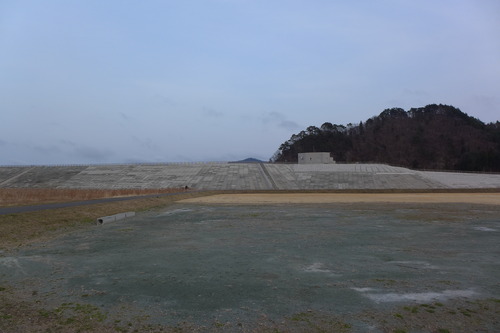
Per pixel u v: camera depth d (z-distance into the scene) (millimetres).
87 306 6535
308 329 5488
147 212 24828
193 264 9742
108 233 15414
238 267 9406
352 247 12094
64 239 13914
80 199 31156
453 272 8906
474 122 129500
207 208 27391
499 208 26156
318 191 51094
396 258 10461
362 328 5527
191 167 68812
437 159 109938
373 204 30078
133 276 8570
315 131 132625
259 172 65188
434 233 15047
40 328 5535
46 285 7875
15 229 14531
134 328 5555
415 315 6066
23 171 67562
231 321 5812
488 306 6516
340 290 7457
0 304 6629
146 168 68500
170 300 6859
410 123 132375
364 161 118250
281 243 12812
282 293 7266
